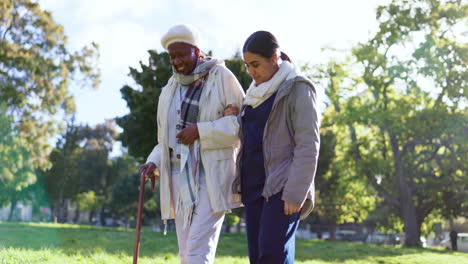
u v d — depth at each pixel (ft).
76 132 133.18
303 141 10.36
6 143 97.50
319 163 99.60
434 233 142.82
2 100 95.71
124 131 59.21
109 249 30.09
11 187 102.17
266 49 10.75
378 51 93.86
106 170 173.17
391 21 92.84
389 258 42.09
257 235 11.14
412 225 94.07
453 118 88.99
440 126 89.10
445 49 91.40
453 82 89.76
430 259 43.29
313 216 138.72
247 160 11.21
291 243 10.68
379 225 118.42
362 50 92.94
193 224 11.86
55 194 122.31
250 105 11.33
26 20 98.63
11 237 33.12
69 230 46.21
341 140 104.68
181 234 12.34
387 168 98.78
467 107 89.45
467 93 88.94
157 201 154.71
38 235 35.88
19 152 98.84
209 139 11.84
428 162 100.63
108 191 173.47
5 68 97.35
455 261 42.75
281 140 10.68
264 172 11.00
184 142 11.98
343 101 98.89
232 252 35.94
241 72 57.00
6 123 96.89
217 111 12.28
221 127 11.71
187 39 12.20
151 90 57.72
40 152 101.55
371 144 104.27
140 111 57.77
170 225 136.67
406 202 94.73
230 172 12.01
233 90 12.39
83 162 168.25
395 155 94.68
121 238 39.65
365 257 41.29
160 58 59.36
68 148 129.90
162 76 58.49
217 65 12.60
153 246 34.09
